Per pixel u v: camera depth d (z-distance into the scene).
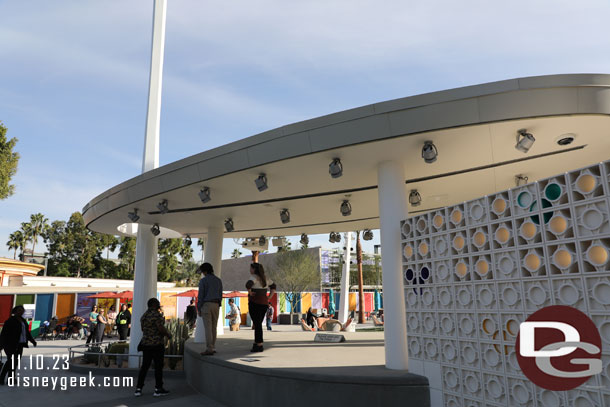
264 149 6.77
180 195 8.64
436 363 5.30
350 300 44.69
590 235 3.61
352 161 6.85
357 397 5.43
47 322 22.98
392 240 6.54
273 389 6.00
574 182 3.80
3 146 26.44
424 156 6.00
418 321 5.70
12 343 9.11
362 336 12.45
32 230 65.56
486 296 4.64
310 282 41.31
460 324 4.98
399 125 5.83
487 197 4.71
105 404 7.14
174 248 63.69
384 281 6.50
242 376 6.55
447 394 5.09
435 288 5.41
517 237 4.29
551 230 3.96
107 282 34.12
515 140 6.23
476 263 4.80
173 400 7.40
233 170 7.17
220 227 12.20
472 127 5.66
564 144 6.45
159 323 7.97
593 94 5.32
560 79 5.31
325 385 5.59
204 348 9.12
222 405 6.99
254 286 8.53
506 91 5.41
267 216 11.11
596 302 3.55
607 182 3.51
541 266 4.03
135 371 10.09
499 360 4.43
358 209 10.54
